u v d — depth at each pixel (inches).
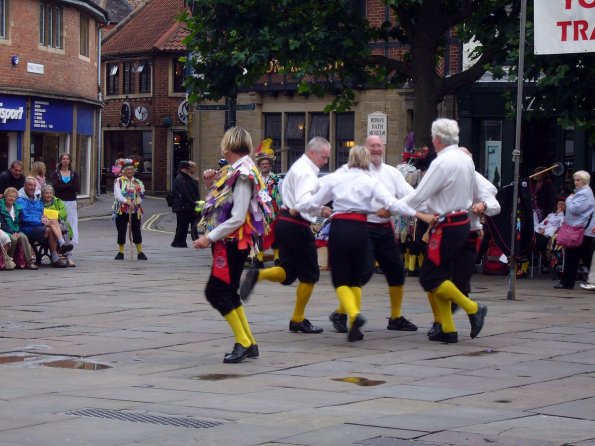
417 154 782.5
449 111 1280.8
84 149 1818.4
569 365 424.8
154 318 555.2
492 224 761.0
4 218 830.5
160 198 2171.5
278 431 307.0
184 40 923.4
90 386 378.3
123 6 2632.9
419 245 698.8
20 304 611.2
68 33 1690.5
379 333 510.0
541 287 740.0
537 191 830.5
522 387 378.6
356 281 485.4
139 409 337.7
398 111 1425.9
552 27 677.9
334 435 301.9
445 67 1277.1
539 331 518.6
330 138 1509.6
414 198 470.0
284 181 495.8
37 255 860.6
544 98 828.0
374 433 304.3
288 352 453.1
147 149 2335.1
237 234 419.2
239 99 1588.3
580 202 715.4
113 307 599.2
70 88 1702.8
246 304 613.0
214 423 317.7
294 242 494.3
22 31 1555.1
